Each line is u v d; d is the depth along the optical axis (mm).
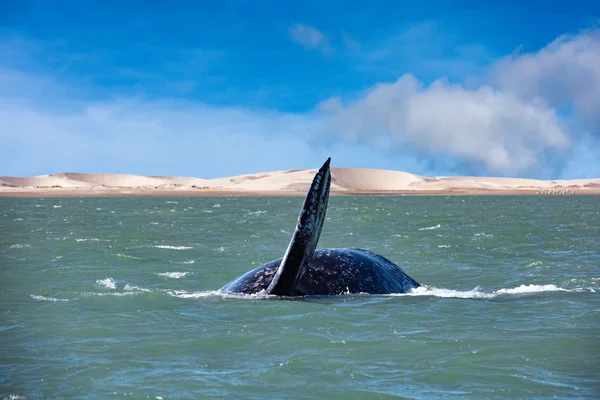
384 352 26516
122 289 43781
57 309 35938
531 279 49312
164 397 21250
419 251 69938
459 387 22062
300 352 26594
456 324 31359
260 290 37062
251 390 21891
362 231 99438
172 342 28344
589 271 53375
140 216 153500
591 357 25500
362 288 37312
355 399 21016
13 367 24531
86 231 100875
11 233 95875
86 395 21422
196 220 133875
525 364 24656
